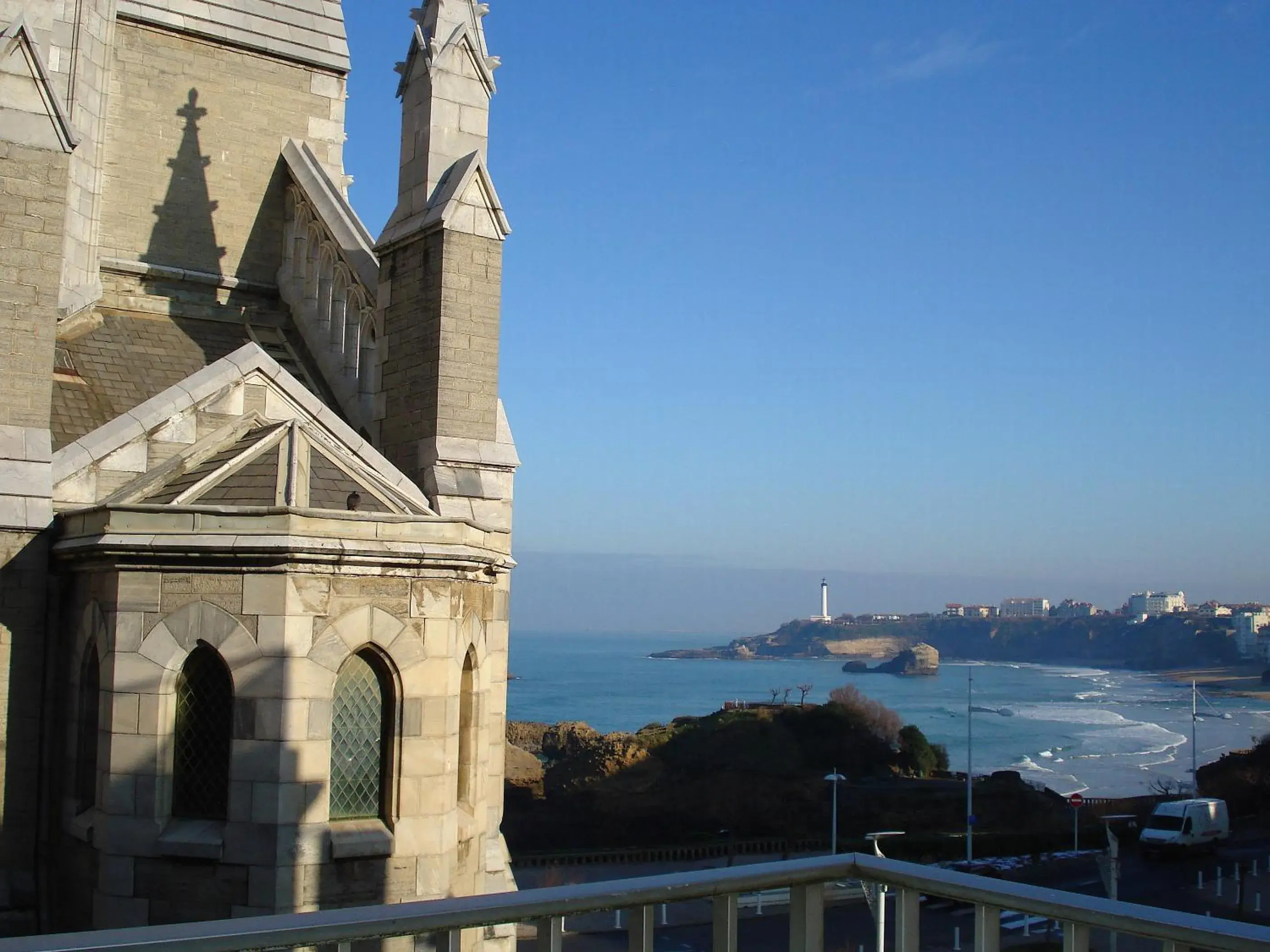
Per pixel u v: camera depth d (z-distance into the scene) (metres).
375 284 25.48
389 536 17.50
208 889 16.55
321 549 16.70
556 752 118.81
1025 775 183.00
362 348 25.75
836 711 130.62
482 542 19.25
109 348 25.66
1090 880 74.12
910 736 131.62
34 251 19.22
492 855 21.94
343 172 30.84
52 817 18.48
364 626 17.22
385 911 5.73
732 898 6.62
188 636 16.89
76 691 18.20
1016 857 86.88
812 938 6.81
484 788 20.12
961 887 6.31
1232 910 63.44
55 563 18.67
